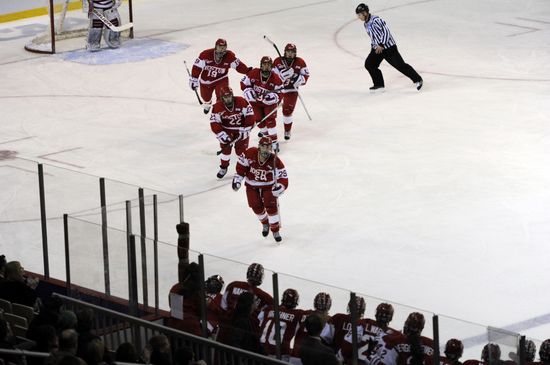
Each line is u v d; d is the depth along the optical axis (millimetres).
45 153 44250
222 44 46344
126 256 25844
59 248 30734
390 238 34125
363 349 22047
